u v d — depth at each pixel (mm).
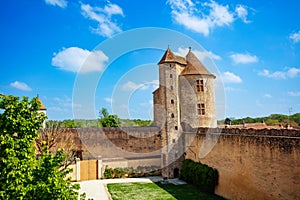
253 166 18344
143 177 31531
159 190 24719
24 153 8539
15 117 8711
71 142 31438
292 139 15000
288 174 15219
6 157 8227
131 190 24891
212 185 23250
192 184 26938
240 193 19766
